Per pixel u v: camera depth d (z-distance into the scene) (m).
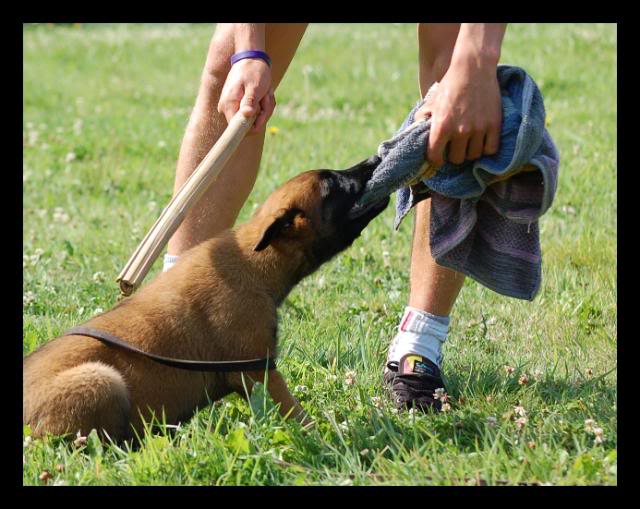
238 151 6.73
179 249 6.74
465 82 5.16
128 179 13.41
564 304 8.02
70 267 9.62
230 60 6.54
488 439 5.30
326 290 8.70
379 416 5.55
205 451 5.09
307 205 5.80
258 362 5.58
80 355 5.37
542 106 5.45
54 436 5.15
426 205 6.42
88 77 23.44
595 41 21.84
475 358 6.96
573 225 10.18
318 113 17.94
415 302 6.50
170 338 5.54
